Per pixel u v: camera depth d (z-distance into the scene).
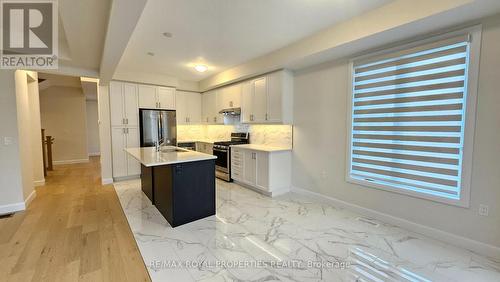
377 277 1.94
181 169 2.92
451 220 2.45
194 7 2.38
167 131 5.63
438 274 1.98
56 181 5.20
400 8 2.29
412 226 2.74
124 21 2.07
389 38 2.63
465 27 2.26
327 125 3.65
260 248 2.39
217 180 5.31
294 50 3.43
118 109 5.07
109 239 2.58
